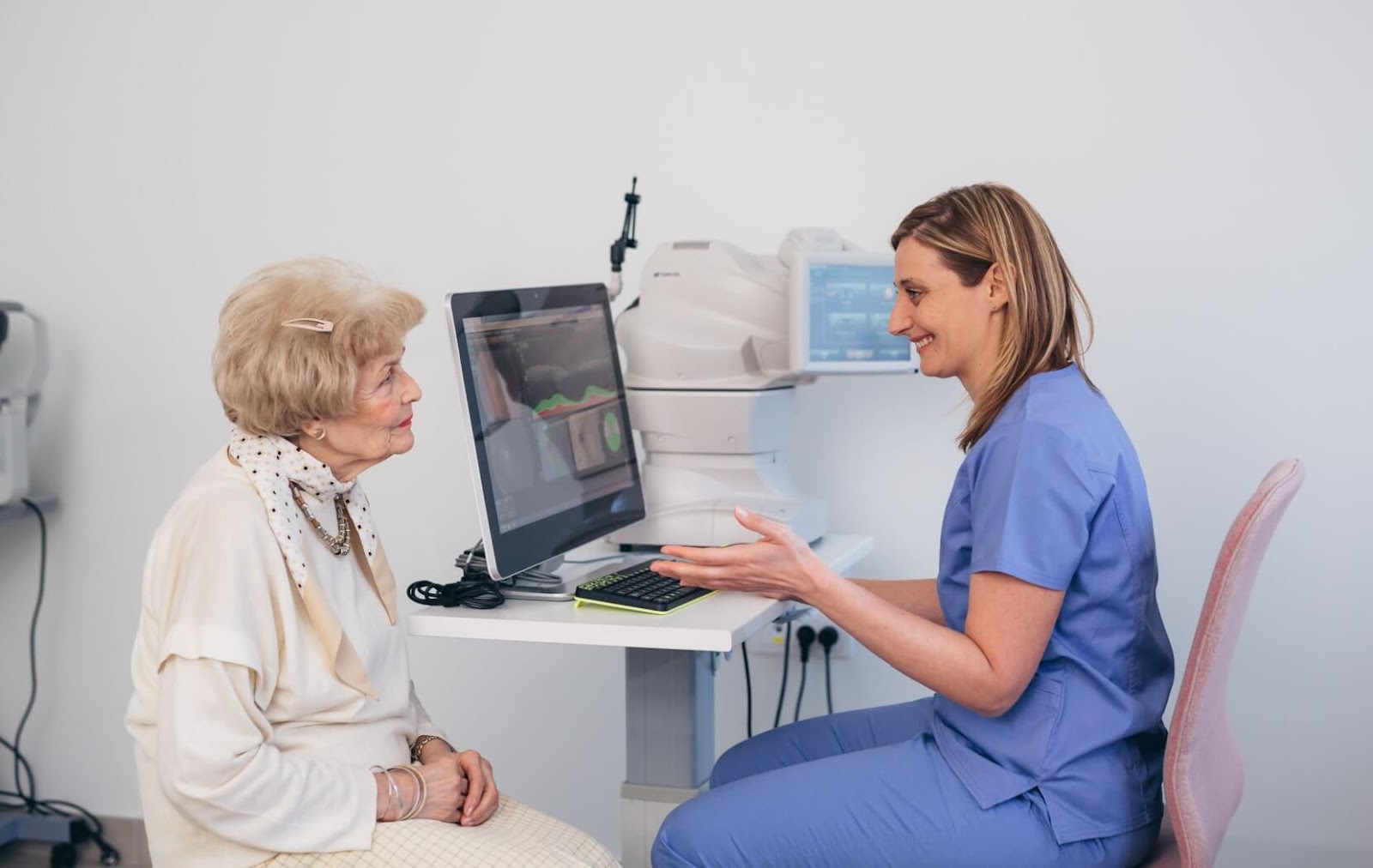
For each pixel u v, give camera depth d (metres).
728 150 2.45
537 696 2.64
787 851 1.48
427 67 2.56
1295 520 2.27
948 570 1.57
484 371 1.68
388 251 2.61
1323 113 2.19
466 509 2.62
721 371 1.97
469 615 1.62
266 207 2.66
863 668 2.48
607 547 2.07
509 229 2.55
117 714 2.82
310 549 1.46
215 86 2.66
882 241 2.39
